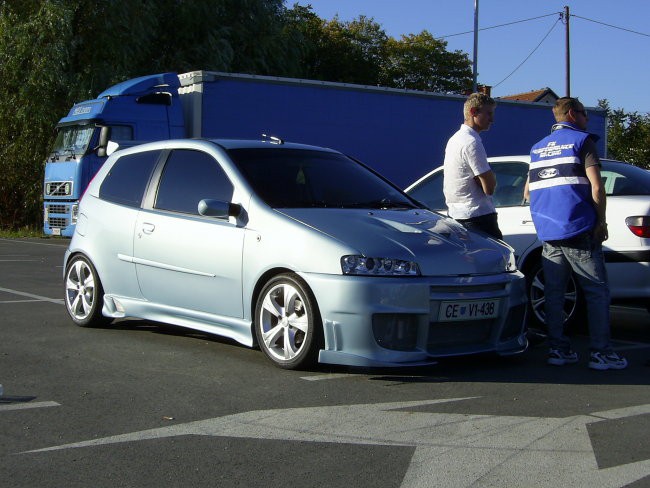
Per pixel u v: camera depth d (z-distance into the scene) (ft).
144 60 88.58
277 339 19.26
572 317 24.61
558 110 20.33
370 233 18.66
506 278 19.43
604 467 12.84
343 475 12.41
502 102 69.31
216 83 55.01
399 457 13.23
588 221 19.62
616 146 119.55
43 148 75.66
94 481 12.10
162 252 21.80
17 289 33.04
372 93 61.72
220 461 12.98
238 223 20.11
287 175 21.25
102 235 23.75
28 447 13.58
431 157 65.16
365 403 16.40
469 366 20.18
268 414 15.57
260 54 96.53
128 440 13.97
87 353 20.89
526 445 13.88
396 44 200.75
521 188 25.95
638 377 19.16
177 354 20.86
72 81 74.95
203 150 22.07
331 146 59.98
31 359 20.11
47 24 73.61
